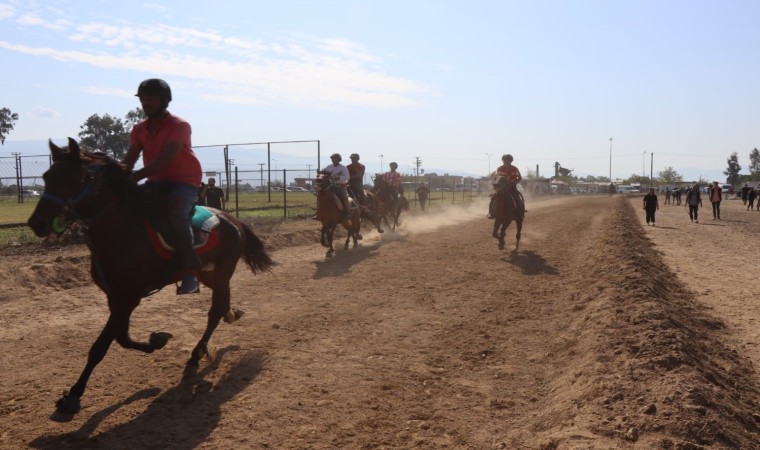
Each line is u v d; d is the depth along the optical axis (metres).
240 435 4.45
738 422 4.58
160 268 5.12
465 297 9.64
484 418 4.89
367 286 10.56
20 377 5.66
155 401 5.08
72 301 9.03
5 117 79.62
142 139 5.33
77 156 4.60
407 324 7.89
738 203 57.91
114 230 4.77
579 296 9.69
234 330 7.47
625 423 4.39
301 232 18.03
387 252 15.16
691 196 30.48
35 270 10.23
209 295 9.52
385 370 6.01
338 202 13.94
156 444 4.28
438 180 70.56
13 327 7.50
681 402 4.63
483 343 7.03
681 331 6.91
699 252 17.22
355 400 5.19
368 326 7.77
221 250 6.00
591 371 5.58
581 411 4.72
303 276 11.55
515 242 17.77
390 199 19.72
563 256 14.68
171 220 5.12
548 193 91.12
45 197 4.40
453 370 6.08
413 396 5.33
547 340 7.20
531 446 4.36
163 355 6.36
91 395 5.18
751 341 7.46
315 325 7.77
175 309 8.55
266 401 5.13
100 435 4.40
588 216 31.94
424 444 4.38
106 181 4.72
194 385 5.49
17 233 15.96
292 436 4.46
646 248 17.06
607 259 12.98
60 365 6.02
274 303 9.11
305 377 5.76
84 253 12.53
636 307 7.84
